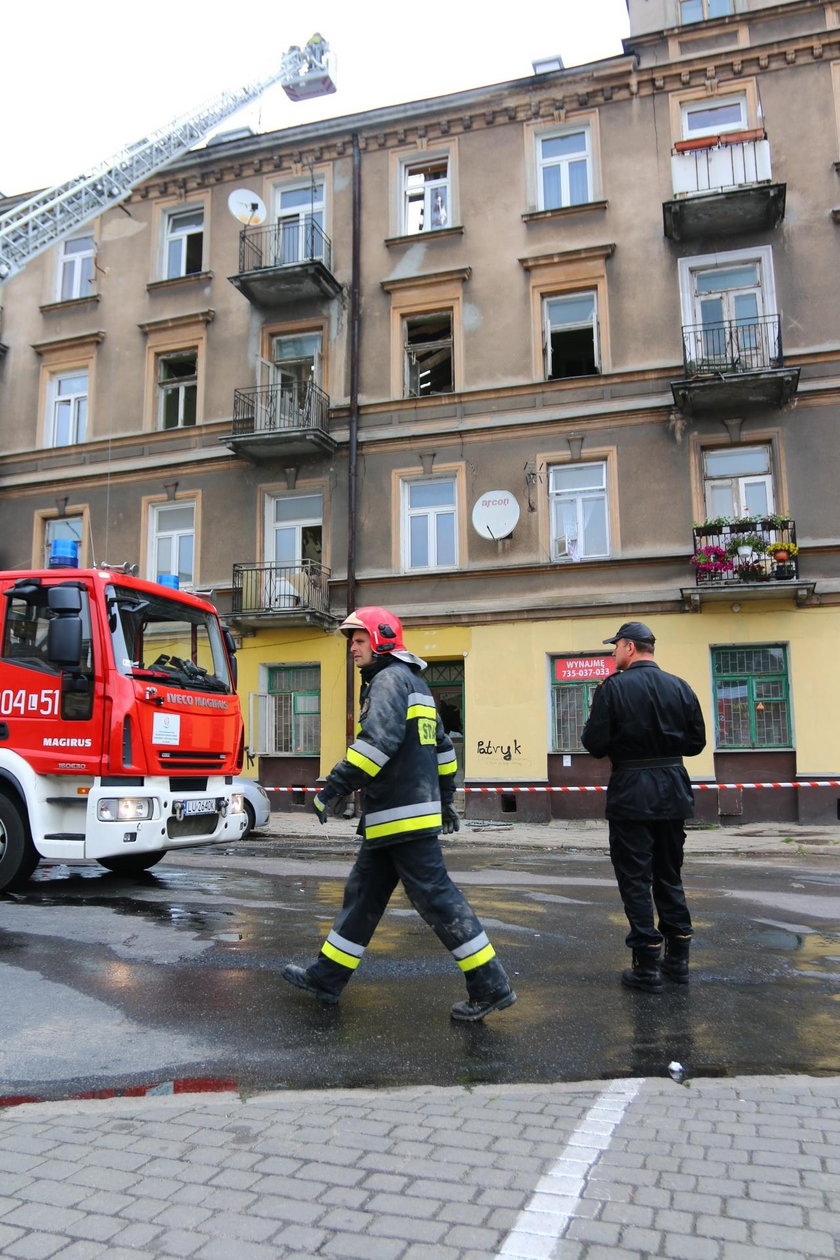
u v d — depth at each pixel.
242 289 18.62
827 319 15.74
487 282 17.75
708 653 15.42
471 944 4.00
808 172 16.25
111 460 20.05
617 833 4.58
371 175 18.98
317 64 21.53
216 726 7.99
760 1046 3.70
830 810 14.57
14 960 5.11
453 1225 2.30
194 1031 3.91
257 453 18.34
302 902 7.08
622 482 16.33
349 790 3.96
